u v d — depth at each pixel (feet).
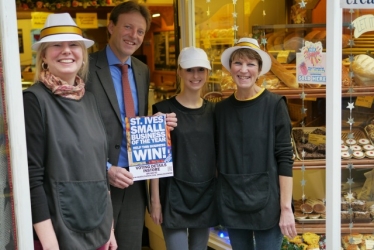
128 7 7.79
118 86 7.92
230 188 7.36
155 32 21.81
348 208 8.73
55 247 5.67
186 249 7.87
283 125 7.11
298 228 9.55
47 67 6.03
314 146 9.46
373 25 8.27
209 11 10.49
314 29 9.25
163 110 7.64
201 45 10.76
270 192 7.14
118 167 7.44
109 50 7.95
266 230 7.36
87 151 5.95
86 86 7.61
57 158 5.71
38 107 5.67
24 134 5.41
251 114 7.20
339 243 7.57
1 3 5.15
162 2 19.03
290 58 9.49
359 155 8.51
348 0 6.89
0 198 5.43
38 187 5.66
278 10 9.89
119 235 8.17
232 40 10.14
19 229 5.43
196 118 7.61
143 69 8.37
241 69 7.09
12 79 5.28
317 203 9.65
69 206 5.74
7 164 5.39
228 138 7.36
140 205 8.24
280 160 7.18
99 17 20.99
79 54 6.06
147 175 7.43
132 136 7.36
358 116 8.68
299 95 9.24
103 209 6.15
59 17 5.95
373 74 8.26
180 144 7.56
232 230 7.76
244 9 10.05
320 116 9.84
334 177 7.34
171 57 20.24
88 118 6.18
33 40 21.17
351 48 8.36
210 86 10.41
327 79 7.18
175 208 7.64
